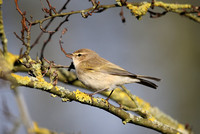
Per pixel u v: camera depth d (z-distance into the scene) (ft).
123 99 34.81
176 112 44.37
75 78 33.63
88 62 31.14
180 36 49.08
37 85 21.67
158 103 45.09
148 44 48.60
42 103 42.16
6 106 23.68
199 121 43.75
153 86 30.14
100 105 24.89
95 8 25.99
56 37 44.93
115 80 30.12
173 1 47.75
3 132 23.09
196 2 47.55
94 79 30.55
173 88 46.06
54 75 23.36
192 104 44.93
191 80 46.65
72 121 42.04
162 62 47.75
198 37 48.88
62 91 22.71
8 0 42.60
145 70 46.96
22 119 23.34
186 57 47.96
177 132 27.50
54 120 41.86
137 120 26.53
